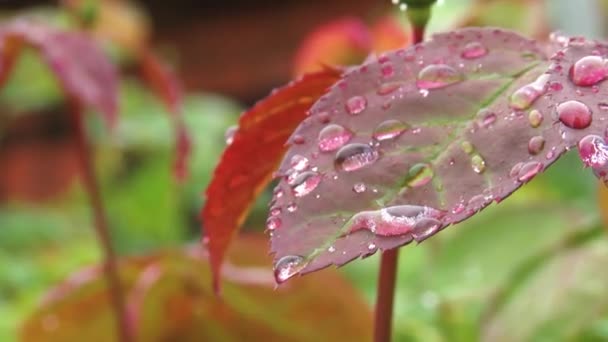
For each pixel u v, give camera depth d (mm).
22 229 1073
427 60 224
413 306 575
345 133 216
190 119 1060
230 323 411
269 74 1651
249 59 1658
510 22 571
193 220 1124
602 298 427
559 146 205
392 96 220
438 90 218
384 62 224
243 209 266
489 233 466
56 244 1030
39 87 1021
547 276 442
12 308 724
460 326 479
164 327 414
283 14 1646
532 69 223
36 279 842
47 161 1548
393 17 780
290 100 256
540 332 430
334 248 203
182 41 1672
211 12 1667
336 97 220
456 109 216
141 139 1079
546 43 232
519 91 214
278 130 259
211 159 1050
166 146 1084
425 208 206
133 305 413
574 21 575
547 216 458
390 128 216
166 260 411
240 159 261
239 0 1654
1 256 884
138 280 416
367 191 209
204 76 1666
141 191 1073
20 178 1544
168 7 1658
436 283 479
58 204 1255
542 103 211
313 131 218
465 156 210
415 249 687
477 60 225
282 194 210
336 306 394
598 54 215
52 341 437
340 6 1590
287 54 1639
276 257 204
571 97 209
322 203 208
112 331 438
